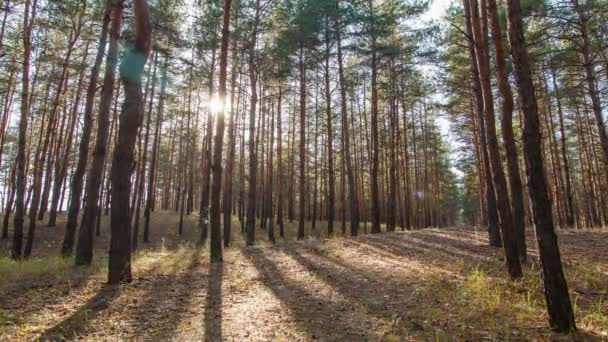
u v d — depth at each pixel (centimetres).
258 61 1973
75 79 2233
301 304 654
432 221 4447
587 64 1434
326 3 1756
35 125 2916
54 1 1370
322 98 2725
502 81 822
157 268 993
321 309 621
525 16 1442
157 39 1716
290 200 3422
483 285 685
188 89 2541
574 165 4056
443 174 4528
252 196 1806
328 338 492
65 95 1898
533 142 499
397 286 748
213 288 775
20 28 1741
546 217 493
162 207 5369
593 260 912
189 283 816
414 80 2336
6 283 762
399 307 609
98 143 1067
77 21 1678
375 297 678
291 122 3431
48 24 1570
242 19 1742
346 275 873
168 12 1475
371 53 2012
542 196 496
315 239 1697
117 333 511
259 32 1759
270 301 677
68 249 1214
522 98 510
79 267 974
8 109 2383
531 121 501
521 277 739
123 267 791
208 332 520
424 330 505
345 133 2025
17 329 501
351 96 2861
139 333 513
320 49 2042
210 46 1806
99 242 2206
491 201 1224
